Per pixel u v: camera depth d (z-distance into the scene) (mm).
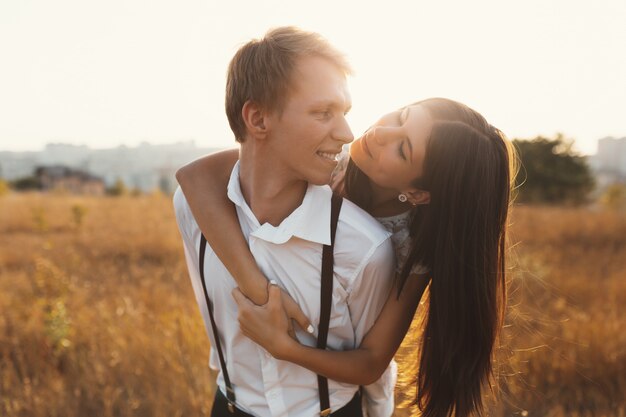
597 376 3363
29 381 3348
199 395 3086
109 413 3070
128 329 3863
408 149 1467
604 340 3668
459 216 1488
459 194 1479
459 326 1547
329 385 1472
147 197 17922
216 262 1463
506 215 1604
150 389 3176
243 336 1480
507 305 1998
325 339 1399
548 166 17922
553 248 7754
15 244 8344
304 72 1229
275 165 1328
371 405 1724
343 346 1497
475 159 1473
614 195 13930
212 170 1520
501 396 2885
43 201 15117
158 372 3307
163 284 5504
